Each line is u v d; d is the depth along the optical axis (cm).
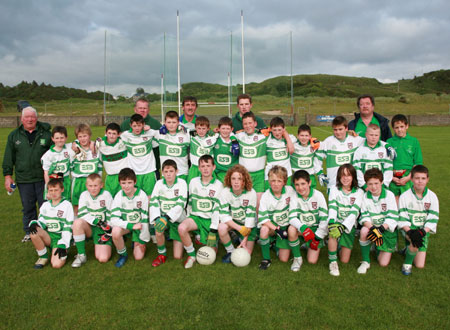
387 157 457
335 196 411
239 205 427
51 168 478
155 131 523
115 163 500
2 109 3647
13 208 625
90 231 430
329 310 297
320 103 4350
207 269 386
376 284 344
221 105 1695
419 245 347
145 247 455
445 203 608
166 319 286
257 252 443
